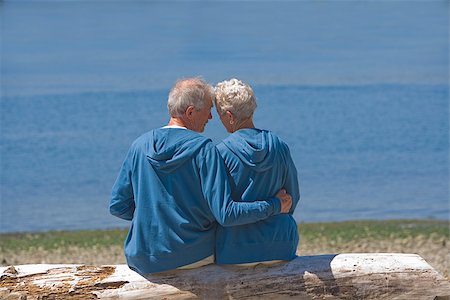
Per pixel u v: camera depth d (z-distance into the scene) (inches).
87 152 1690.5
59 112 2164.1
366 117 2081.7
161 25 5684.1
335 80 2741.1
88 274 350.0
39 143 1785.2
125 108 2213.3
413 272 350.6
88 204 1291.8
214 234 347.6
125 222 1153.4
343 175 1496.1
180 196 337.4
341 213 1206.3
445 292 350.6
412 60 3280.0
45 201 1314.0
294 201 357.1
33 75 2997.0
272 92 2501.2
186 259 343.3
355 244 796.0
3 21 6535.4
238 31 4975.4
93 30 5413.4
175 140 336.5
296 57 3452.3
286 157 346.6
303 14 6722.4
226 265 347.9
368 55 3499.0
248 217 333.1
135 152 344.5
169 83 2694.4
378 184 1416.1
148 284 344.5
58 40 4680.1
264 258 346.6
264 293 345.7
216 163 334.3
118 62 3385.8
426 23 5324.8
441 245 779.4
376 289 349.4
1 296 342.6
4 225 1135.0
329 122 2018.9
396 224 1018.1
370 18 5925.2
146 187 339.9
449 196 1323.8
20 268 355.3
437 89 2524.6
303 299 347.6
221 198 331.0
